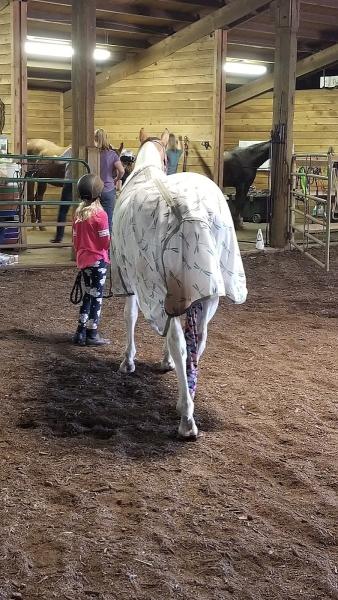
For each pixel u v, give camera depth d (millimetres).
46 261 9727
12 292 7871
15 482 3293
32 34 12234
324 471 3471
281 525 2943
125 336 6043
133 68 13469
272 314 7027
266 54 14945
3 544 2736
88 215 5512
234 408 4332
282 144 11219
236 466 3516
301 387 4754
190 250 3467
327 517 3012
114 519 2967
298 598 2439
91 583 2506
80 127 9469
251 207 15117
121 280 4316
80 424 4043
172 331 3568
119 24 12492
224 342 5895
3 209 10094
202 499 3156
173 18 12320
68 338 5957
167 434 3896
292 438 3869
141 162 4484
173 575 2555
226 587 2490
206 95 12586
